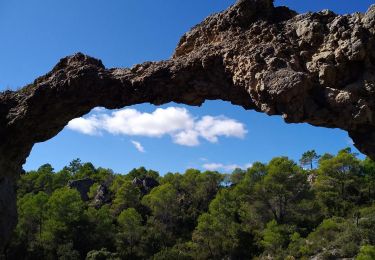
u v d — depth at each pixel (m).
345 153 83.56
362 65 15.88
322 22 17.02
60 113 21.50
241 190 80.69
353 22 16.17
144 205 86.88
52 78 21.22
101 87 20.56
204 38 20.23
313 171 101.62
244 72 17.42
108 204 88.62
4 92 22.73
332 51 16.09
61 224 66.12
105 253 62.09
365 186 78.31
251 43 18.11
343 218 67.62
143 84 19.88
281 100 15.79
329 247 56.84
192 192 94.69
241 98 18.73
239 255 66.31
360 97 15.41
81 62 21.69
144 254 69.31
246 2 18.81
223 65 18.47
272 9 19.09
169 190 84.69
